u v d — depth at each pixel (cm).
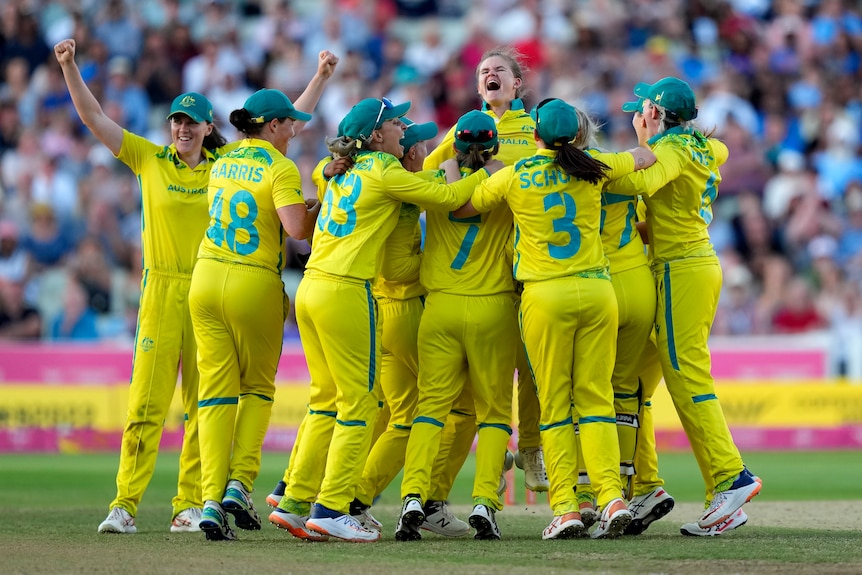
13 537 2252
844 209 6462
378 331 2191
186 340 2458
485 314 2200
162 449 5075
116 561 1858
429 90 6731
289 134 2352
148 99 6725
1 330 5438
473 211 2197
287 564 1814
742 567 1756
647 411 2378
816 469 4209
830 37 7338
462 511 2820
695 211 2277
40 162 6162
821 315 5734
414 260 2281
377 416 2439
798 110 6856
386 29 7394
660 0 7425
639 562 1817
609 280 2172
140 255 5800
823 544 2059
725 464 2228
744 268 5962
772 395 5194
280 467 4259
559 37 7206
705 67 7125
